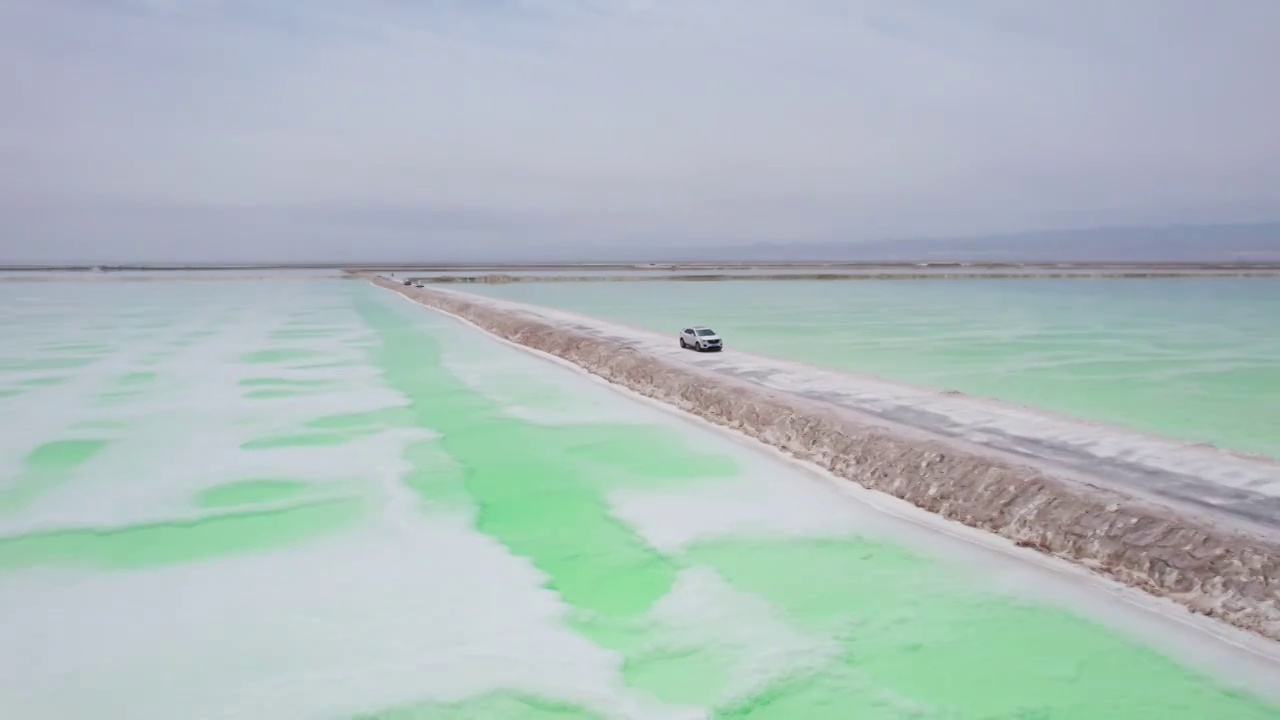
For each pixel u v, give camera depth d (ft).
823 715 28.45
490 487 53.88
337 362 108.06
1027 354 109.91
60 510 49.65
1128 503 40.34
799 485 53.42
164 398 82.74
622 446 63.77
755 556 41.98
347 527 46.93
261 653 32.78
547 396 84.33
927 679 30.58
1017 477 45.60
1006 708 28.63
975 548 42.14
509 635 34.24
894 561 40.86
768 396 70.95
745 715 28.55
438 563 41.81
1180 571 35.50
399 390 87.66
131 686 30.27
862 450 55.52
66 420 72.79
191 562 41.96
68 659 32.27
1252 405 74.23
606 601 37.42
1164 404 74.84
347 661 32.14
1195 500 42.68
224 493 52.90
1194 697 28.63
